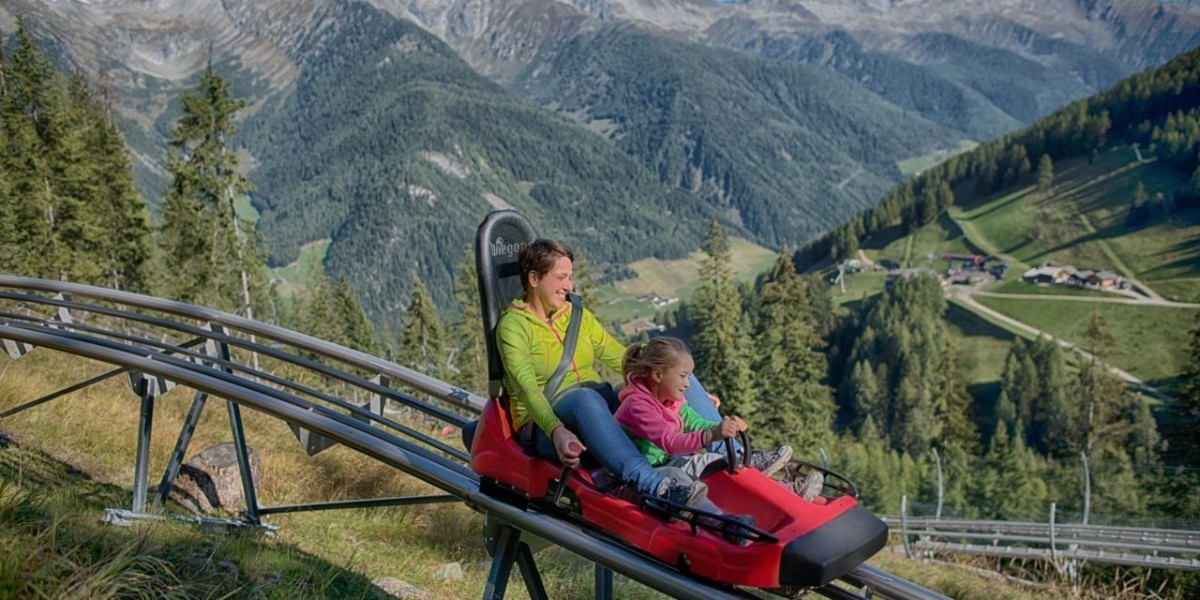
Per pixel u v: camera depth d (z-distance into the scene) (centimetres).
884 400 12394
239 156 4384
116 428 1045
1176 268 19900
